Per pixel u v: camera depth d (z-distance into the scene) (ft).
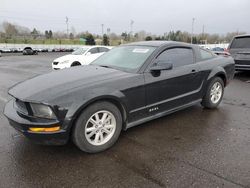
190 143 11.37
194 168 9.28
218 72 15.87
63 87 10.05
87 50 37.65
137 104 11.71
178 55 13.97
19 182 8.51
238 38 29.35
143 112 12.09
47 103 9.22
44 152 10.55
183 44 14.51
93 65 13.93
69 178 8.75
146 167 9.40
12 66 50.34
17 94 10.14
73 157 10.17
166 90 12.91
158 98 12.64
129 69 12.26
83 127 9.95
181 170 9.16
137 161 9.84
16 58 83.41
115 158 10.09
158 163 9.67
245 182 8.41
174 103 13.57
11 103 11.32
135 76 11.60
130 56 13.35
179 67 13.71
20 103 10.22
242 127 13.28
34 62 62.80
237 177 8.70
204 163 9.62
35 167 9.43
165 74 12.76
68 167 9.43
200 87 15.08
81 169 9.30
